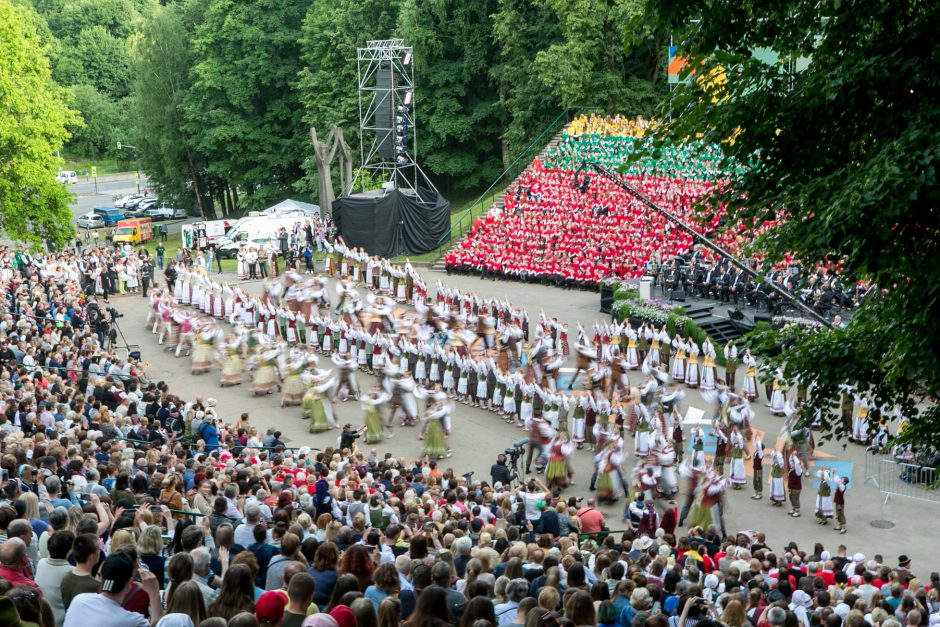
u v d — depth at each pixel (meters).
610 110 79.94
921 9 14.84
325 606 13.09
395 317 48.59
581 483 35.28
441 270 66.06
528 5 82.00
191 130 94.50
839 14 15.25
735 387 43.72
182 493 21.00
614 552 19.08
